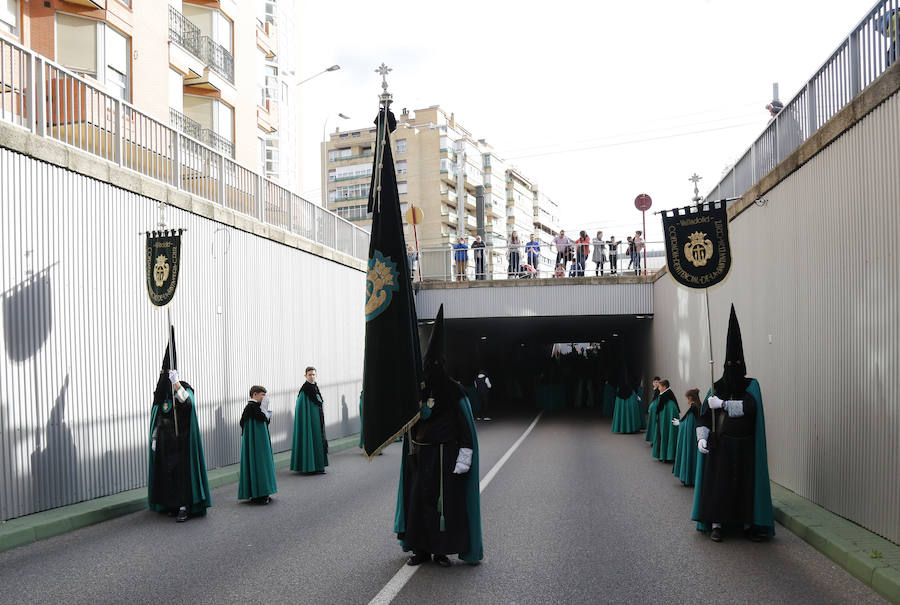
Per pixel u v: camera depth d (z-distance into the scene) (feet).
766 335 38.04
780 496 32.22
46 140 30.01
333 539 25.66
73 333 31.37
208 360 43.68
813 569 21.49
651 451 54.34
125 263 35.37
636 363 104.47
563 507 31.48
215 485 39.34
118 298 34.71
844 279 27.32
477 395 93.35
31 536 25.62
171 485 29.55
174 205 39.96
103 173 33.65
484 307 84.02
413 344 21.75
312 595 18.98
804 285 31.89
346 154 260.01
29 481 28.30
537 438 64.85
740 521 24.93
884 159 24.04
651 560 22.50
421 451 22.15
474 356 119.96
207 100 80.02
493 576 20.70
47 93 33.19
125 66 62.39
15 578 20.80
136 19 63.41
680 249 29.55
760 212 39.11
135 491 34.37
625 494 34.91
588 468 44.62
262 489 33.35
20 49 29.45
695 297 57.06
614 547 24.20
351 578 20.57
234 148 84.53
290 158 180.86
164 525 28.53
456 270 88.28
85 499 31.53
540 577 20.58
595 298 82.48
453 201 252.01
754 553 23.44
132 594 19.19
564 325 107.76
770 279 37.29
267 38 99.81
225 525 28.43
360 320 73.92
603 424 81.35
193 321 41.98
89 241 32.76
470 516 21.91
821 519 26.58
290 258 57.00
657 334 79.56
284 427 54.49
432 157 245.04
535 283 83.35
